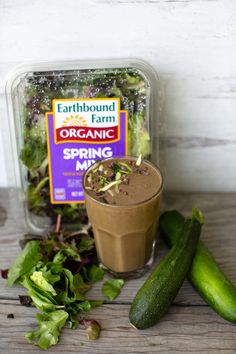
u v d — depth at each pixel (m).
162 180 0.64
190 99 0.74
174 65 0.72
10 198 0.77
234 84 0.73
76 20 0.68
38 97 0.68
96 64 0.69
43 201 0.74
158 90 0.70
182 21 0.68
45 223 0.76
